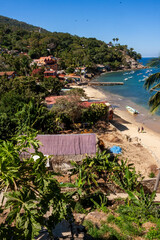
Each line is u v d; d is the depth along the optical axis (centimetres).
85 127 3672
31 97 3572
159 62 1536
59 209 661
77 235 914
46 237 875
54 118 3350
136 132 4022
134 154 2773
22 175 665
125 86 9788
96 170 1966
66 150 2233
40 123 2853
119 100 6975
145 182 1905
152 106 1736
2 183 627
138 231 1063
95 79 12588
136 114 5288
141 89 8844
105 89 9119
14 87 4759
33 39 18738
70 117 3556
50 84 6844
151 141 3581
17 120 2681
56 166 2188
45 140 2291
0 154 579
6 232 557
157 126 4428
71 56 16812
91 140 2350
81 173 1769
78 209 1399
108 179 1898
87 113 3731
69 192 1552
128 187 1731
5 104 3089
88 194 1650
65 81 9619
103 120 4025
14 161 595
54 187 673
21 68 9875
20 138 705
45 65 11931
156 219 1186
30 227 549
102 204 1414
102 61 17762
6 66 10638
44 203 630
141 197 1407
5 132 2514
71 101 3597
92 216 1247
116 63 17900
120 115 5172
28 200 585
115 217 1240
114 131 3562
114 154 2688
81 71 12850
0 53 13912
